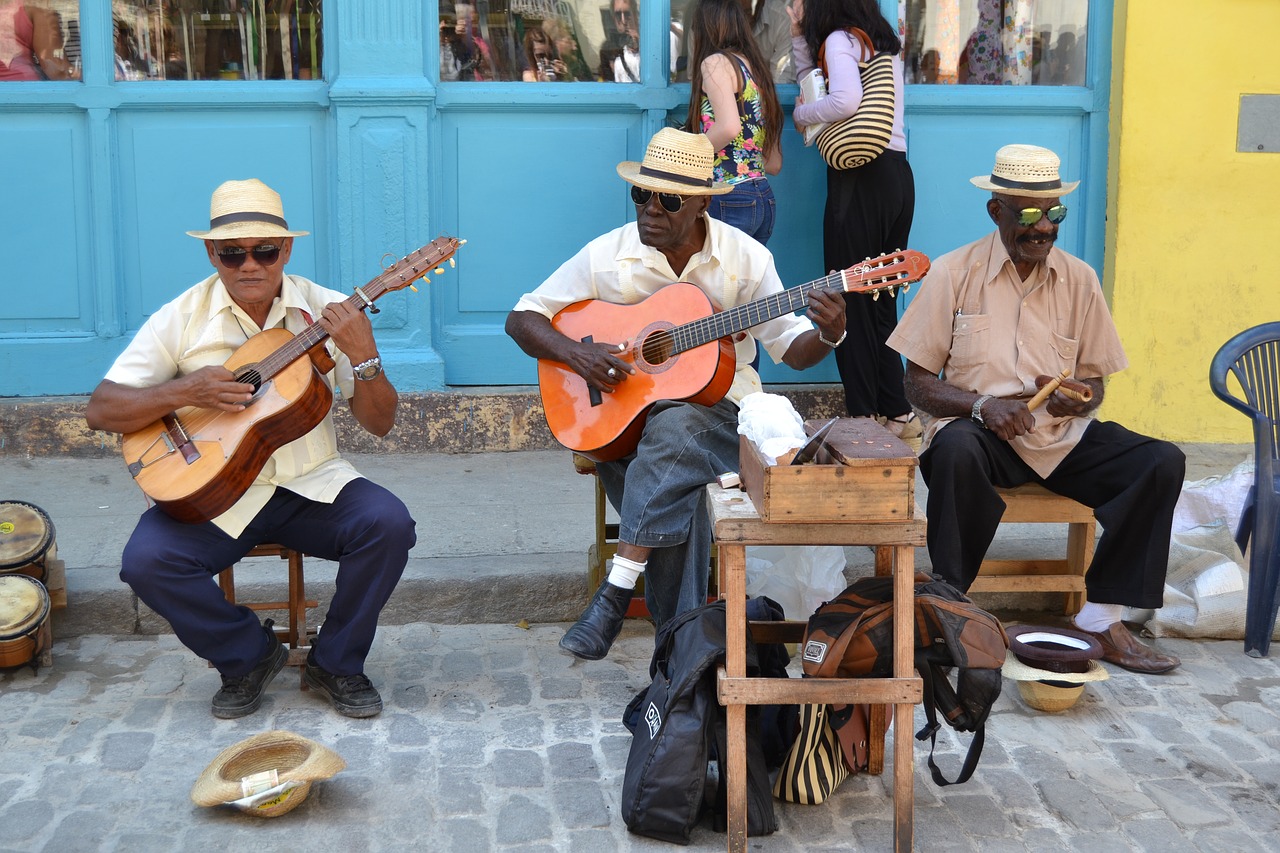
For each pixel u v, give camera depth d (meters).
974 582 4.07
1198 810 3.07
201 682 3.70
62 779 3.13
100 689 3.63
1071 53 5.56
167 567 3.30
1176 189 5.43
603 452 3.67
